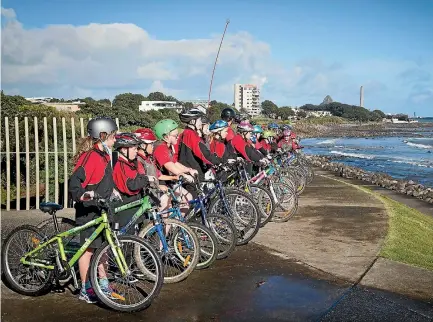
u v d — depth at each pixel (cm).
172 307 444
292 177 995
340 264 577
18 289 475
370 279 525
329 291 488
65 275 452
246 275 533
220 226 588
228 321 417
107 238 432
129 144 463
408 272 551
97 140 433
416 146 6450
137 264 484
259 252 623
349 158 4372
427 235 800
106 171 436
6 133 904
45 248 461
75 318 421
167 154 558
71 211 870
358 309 445
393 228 782
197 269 550
